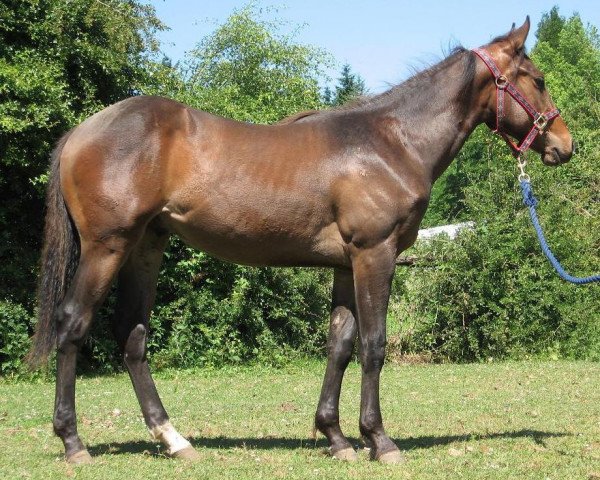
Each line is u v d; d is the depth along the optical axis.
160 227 5.28
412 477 4.64
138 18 14.12
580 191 16.34
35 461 5.09
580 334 13.67
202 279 12.59
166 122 5.07
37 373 10.91
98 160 4.95
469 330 13.64
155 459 5.20
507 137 5.75
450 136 5.45
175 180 5.05
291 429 6.67
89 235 4.98
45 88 11.04
